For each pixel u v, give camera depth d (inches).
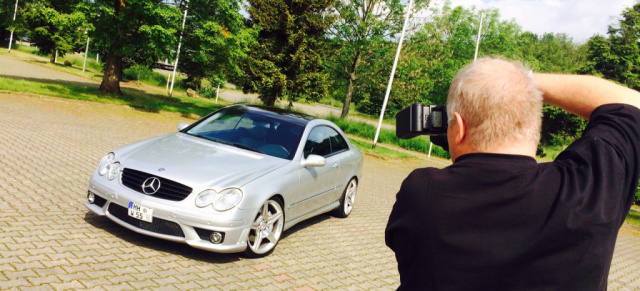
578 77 58.9
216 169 208.2
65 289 147.4
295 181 233.0
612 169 50.3
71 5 752.3
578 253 47.4
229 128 257.4
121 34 759.1
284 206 225.9
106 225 212.7
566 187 49.8
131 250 190.1
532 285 47.8
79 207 231.6
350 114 1801.2
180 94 1353.3
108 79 828.0
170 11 740.7
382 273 223.6
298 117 277.7
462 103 54.7
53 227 197.8
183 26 840.9
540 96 54.7
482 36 1234.6
